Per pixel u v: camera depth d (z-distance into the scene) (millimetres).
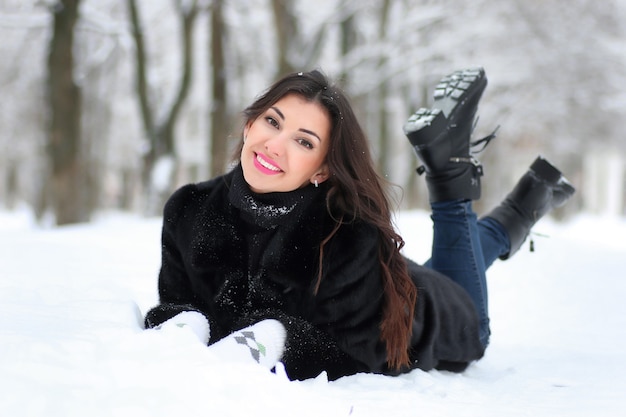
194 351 1757
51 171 13031
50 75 12969
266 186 2322
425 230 8953
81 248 6285
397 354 2477
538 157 3717
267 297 2418
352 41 20859
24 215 27375
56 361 1571
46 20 17406
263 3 20094
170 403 1481
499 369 3027
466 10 19484
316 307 2389
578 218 27484
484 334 3236
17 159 29250
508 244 3645
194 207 2537
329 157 2354
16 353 1565
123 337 1809
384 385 2309
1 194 41656
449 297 2836
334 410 1741
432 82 20859
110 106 25938
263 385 1698
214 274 2486
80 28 18453
